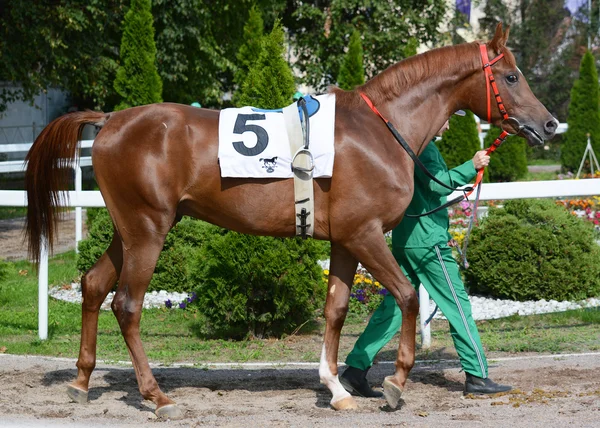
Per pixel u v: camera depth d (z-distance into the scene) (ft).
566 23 114.32
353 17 76.07
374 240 18.34
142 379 18.33
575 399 18.65
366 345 20.25
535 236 32.14
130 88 40.88
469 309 20.03
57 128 19.12
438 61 19.42
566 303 31.73
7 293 34.68
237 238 26.30
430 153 20.01
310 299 27.89
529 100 19.38
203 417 17.87
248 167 17.99
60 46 55.83
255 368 23.57
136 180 18.11
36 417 17.67
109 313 31.68
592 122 78.48
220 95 68.28
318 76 74.54
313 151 17.98
